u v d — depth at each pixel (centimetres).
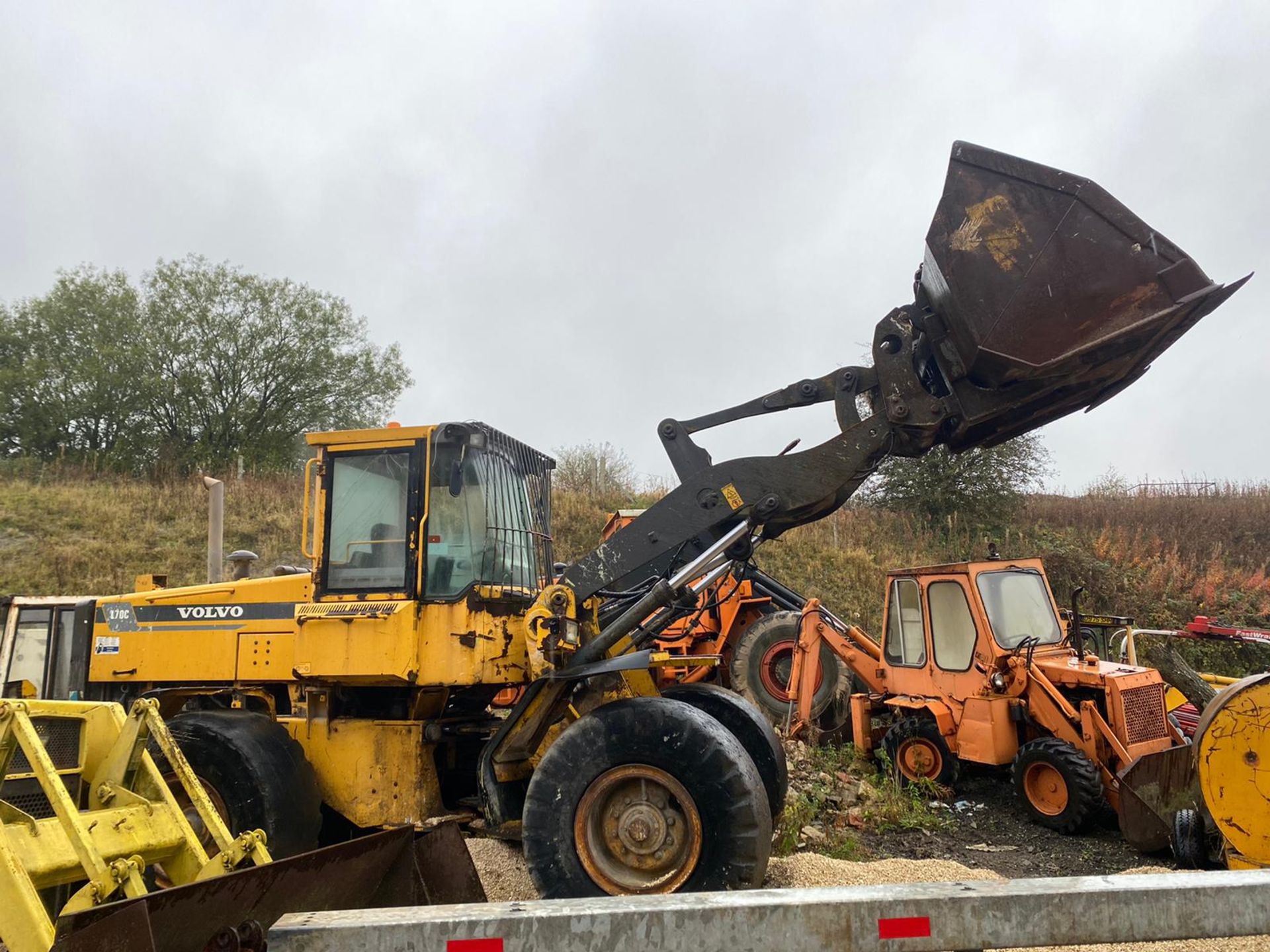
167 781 482
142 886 321
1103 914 201
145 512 1744
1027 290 414
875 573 1692
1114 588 1623
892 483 1928
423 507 506
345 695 538
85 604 622
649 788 405
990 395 442
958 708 755
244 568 689
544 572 601
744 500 485
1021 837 643
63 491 1825
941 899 201
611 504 1938
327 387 2655
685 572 467
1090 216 412
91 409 2453
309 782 496
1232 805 380
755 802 385
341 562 523
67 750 389
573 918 197
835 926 199
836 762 816
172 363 2564
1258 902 203
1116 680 668
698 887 379
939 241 430
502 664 507
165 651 564
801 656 886
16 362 2528
